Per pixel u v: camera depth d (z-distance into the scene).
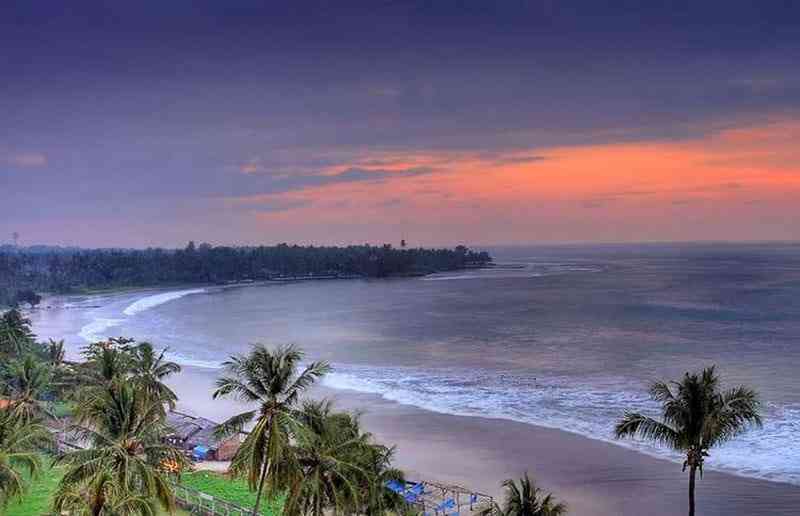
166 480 41.22
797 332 155.88
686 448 41.75
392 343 156.88
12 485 43.44
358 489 38.91
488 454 73.50
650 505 58.84
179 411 93.75
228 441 72.38
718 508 57.88
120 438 39.66
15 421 54.44
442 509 57.53
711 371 42.62
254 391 41.03
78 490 37.81
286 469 38.47
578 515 57.25
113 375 66.25
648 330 165.50
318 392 103.81
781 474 64.62
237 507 51.81
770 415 83.81
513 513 39.00
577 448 74.50
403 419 88.25
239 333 180.25
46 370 77.81
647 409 89.19
